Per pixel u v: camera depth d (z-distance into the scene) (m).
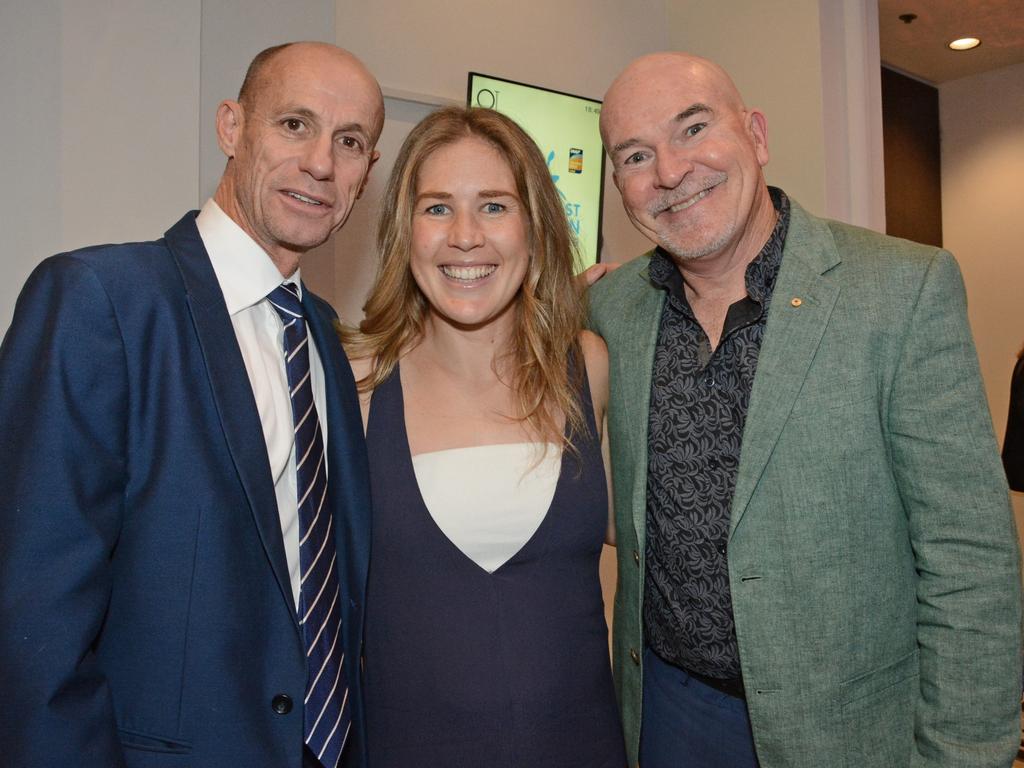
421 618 1.43
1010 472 4.46
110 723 0.99
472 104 2.90
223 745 1.07
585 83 3.36
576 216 3.16
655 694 1.56
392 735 1.40
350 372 1.51
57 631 0.94
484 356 1.63
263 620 1.13
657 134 1.42
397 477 1.50
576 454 1.58
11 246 2.04
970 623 1.20
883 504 1.31
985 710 1.19
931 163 5.09
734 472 1.38
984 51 4.55
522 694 1.40
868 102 3.03
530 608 1.45
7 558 0.94
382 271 1.66
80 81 2.11
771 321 1.36
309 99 1.27
